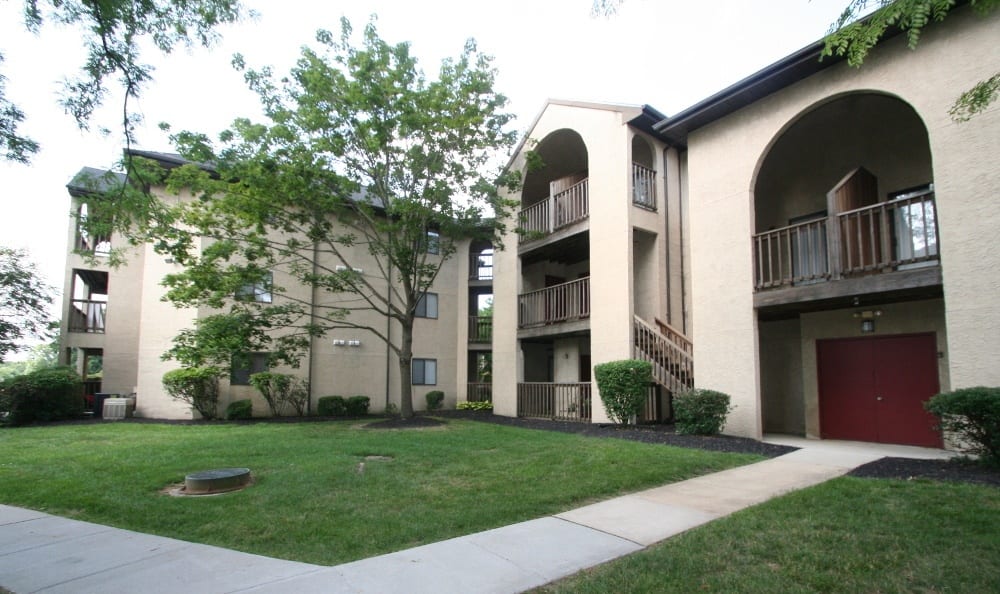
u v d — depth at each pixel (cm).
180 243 1130
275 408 1689
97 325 1847
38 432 1190
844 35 493
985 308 732
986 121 750
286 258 1748
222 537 472
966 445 741
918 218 957
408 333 1400
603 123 1399
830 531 452
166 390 1554
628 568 385
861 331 1045
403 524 493
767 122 1038
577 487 623
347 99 1192
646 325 1270
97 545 455
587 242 1568
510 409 1691
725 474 704
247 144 1198
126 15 538
